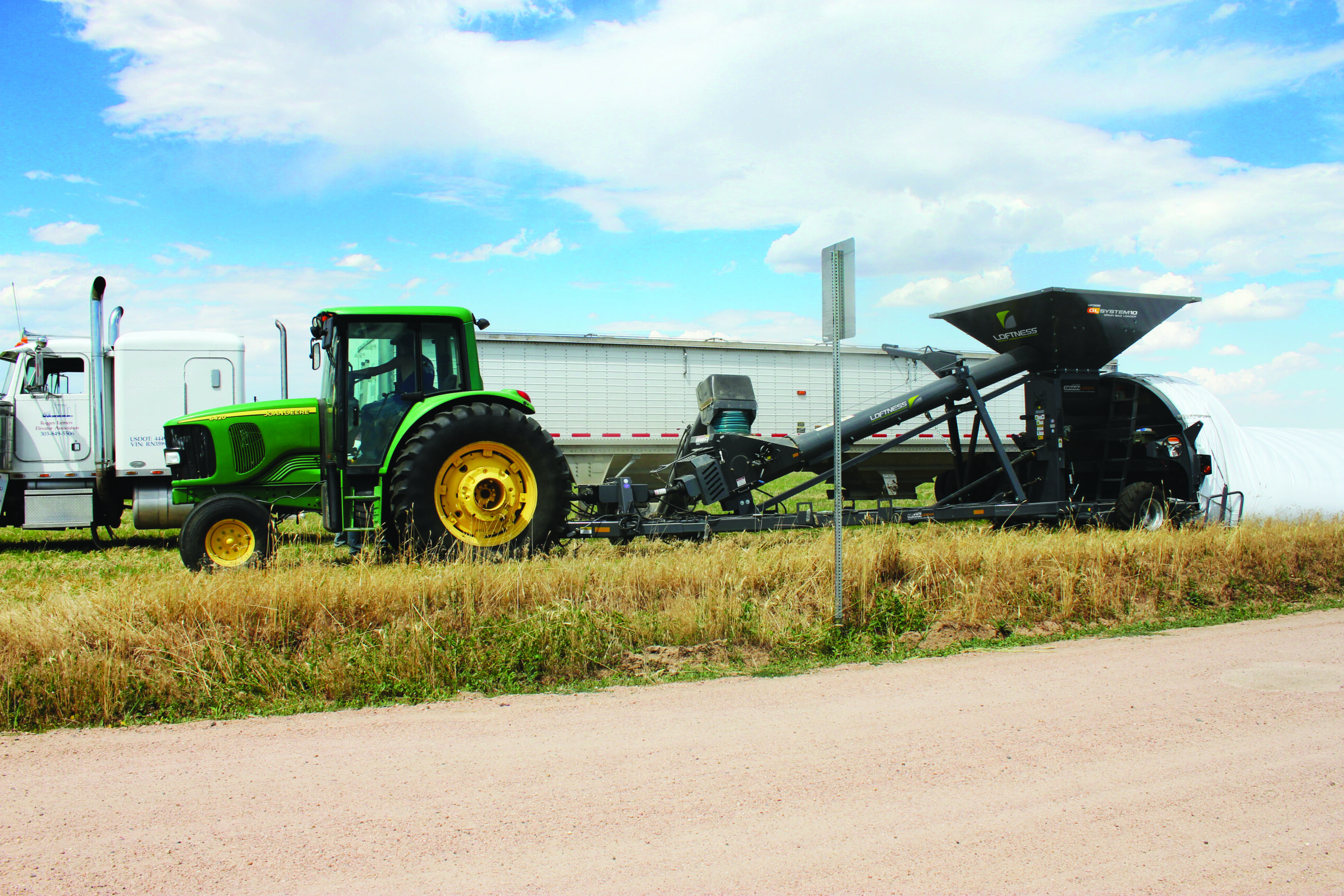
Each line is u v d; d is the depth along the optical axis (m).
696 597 7.01
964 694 5.13
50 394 13.50
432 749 4.29
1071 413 13.52
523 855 3.12
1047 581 7.59
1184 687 5.24
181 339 13.73
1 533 15.66
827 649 6.16
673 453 16.06
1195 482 12.28
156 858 3.12
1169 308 12.45
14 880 2.97
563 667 5.69
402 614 6.32
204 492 10.09
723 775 3.89
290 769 4.03
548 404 15.41
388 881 2.95
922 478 18.25
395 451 8.97
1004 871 2.99
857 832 3.29
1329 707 4.86
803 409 17.16
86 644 5.40
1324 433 15.67
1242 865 3.04
